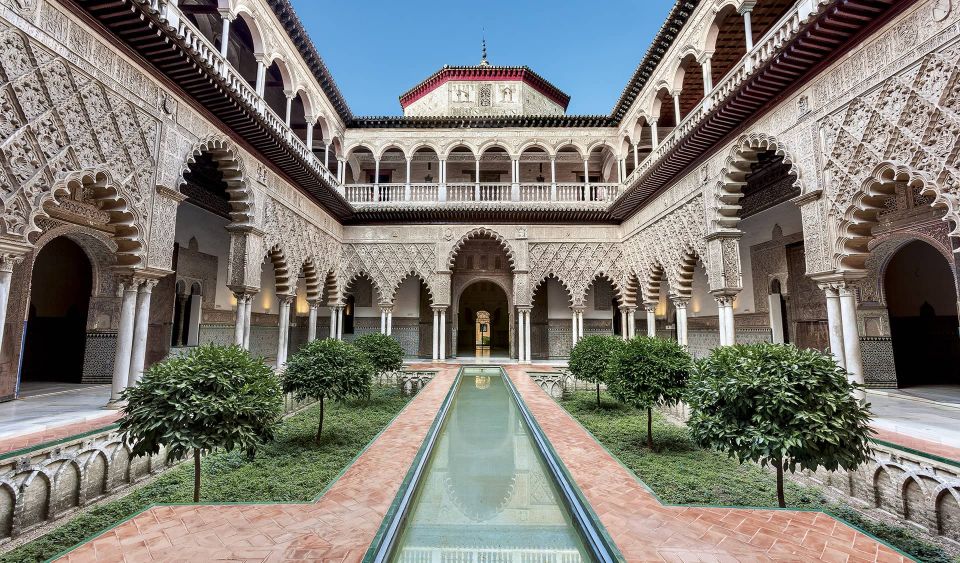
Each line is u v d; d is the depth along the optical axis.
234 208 7.12
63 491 3.28
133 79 4.69
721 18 6.88
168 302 8.26
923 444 3.55
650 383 5.05
